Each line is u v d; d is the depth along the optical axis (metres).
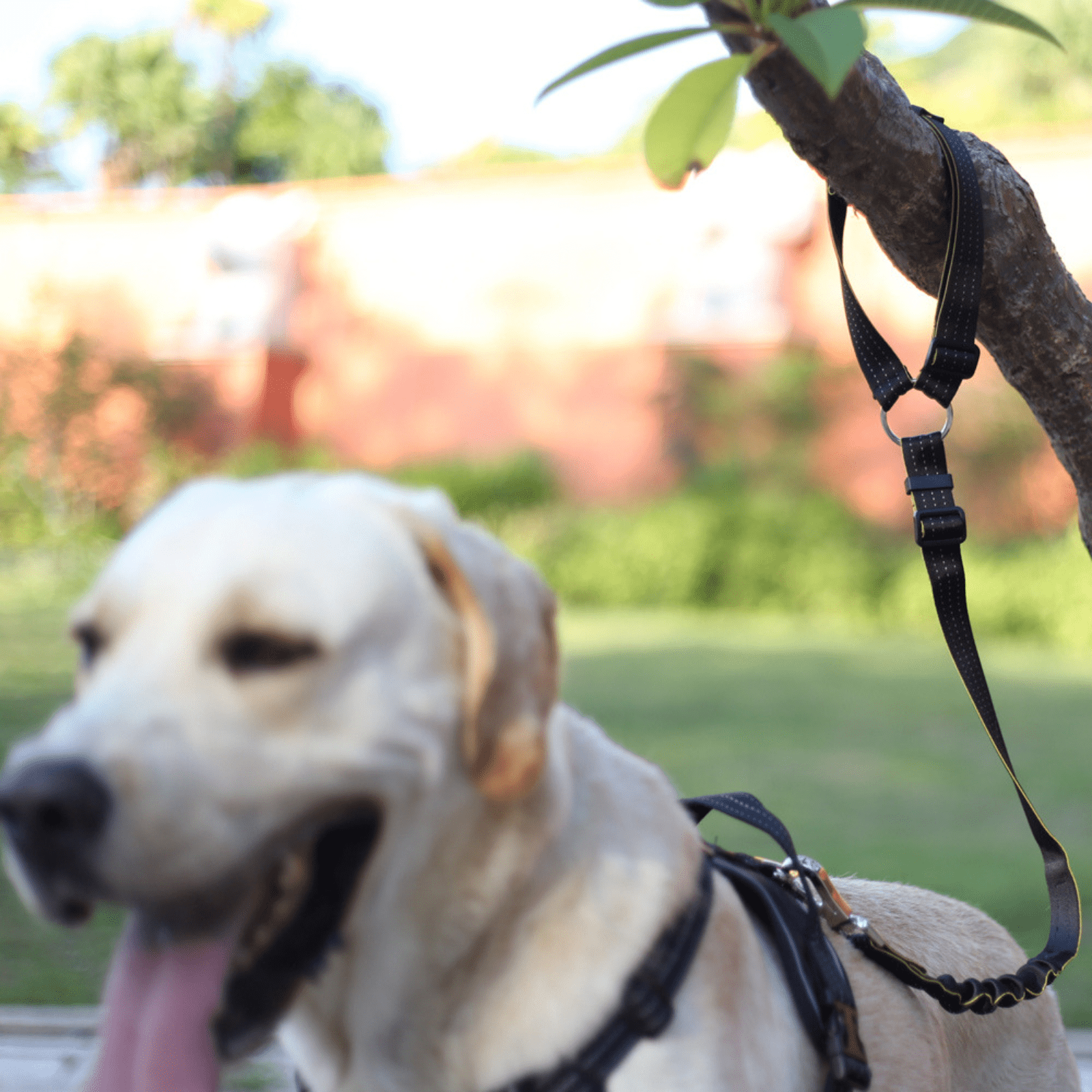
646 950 1.31
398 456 18.31
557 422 17.50
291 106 36.59
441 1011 1.30
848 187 1.68
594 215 17.39
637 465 16.95
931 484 1.78
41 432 17.59
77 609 1.26
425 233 18.19
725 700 8.33
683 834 1.44
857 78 1.53
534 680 1.27
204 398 18.28
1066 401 1.92
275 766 1.13
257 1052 1.22
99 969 3.59
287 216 18.45
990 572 12.98
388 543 1.22
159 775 1.08
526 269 17.69
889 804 5.62
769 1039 1.42
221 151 35.81
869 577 14.00
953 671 10.00
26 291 18.77
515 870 1.29
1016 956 1.98
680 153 1.13
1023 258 1.80
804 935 1.55
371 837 1.21
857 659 10.55
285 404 18.64
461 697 1.25
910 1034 1.64
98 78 34.62
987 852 4.83
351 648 1.16
